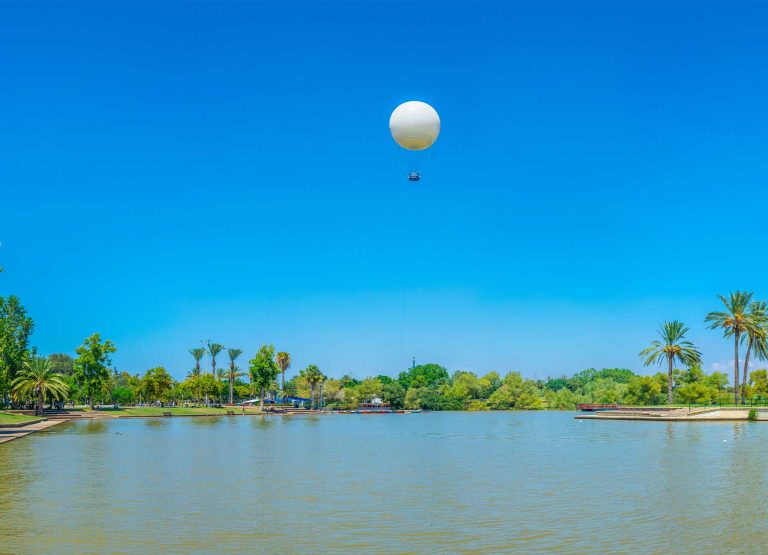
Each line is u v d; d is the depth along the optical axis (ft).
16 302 361.51
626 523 74.38
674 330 408.87
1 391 339.36
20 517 78.64
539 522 75.41
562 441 216.13
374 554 60.85
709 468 128.26
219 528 72.38
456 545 64.28
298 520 76.84
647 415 381.19
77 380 430.61
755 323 364.99
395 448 188.96
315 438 232.73
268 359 526.57
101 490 101.30
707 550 61.82
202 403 615.98
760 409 338.13
